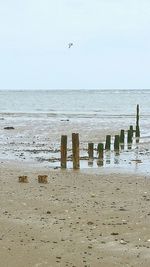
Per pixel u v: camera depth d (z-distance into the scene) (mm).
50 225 13742
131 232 13133
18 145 35812
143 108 114875
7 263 10750
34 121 64875
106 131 47625
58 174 22609
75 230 13289
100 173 23109
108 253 11508
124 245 12062
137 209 15703
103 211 15406
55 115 82812
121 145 36594
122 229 13398
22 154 30328
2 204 16188
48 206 16031
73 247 11898
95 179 21375
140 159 28797
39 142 38000
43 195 17703
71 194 18000
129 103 148375
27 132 47344
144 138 42469
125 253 11508
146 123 61656
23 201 16688
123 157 29688
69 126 54469
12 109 113250
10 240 12344
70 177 21812
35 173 22766
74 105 135875
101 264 10820
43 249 11719
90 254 11422
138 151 33062
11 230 13203
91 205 16234
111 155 30641
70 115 82625
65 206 16047
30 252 11492
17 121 65312
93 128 51562
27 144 36469
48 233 12992
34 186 19406
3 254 11305
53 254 11391
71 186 19609
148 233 13039
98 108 116250
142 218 14539
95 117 76000
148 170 24250
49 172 23156
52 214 14992
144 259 11141
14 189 18688
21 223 13906
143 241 12383
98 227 13594
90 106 128625
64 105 135875
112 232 13109
